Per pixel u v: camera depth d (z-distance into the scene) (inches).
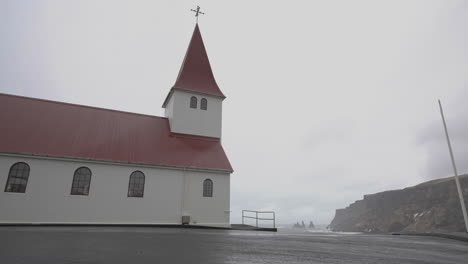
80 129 856.3
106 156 801.6
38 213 706.8
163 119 1053.8
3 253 225.8
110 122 930.7
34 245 278.1
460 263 231.1
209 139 1041.5
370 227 4424.2
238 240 376.8
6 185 697.0
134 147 872.9
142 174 832.3
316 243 369.1
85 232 462.3
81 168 773.3
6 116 792.3
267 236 471.8
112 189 785.6
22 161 724.7
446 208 3531.0
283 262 213.2
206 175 901.2
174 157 893.2
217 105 1096.8
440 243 417.4
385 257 257.9
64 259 202.4
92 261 197.0
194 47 1187.3
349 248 322.3
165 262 200.7
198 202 866.1
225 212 887.7
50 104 891.4
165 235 435.8
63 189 741.3
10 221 682.2
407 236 586.6
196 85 1090.1
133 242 322.0
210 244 319.6
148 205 809.5
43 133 792.3
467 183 3538.4
